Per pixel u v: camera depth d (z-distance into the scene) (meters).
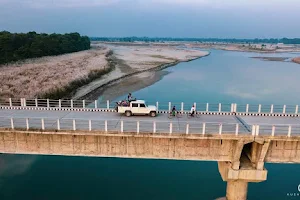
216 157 26.38
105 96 71.12
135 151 26.59
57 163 38.28
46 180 33.59
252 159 26.53
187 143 26.14
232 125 28.31
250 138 24.73
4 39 101.38
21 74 74.75
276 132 25.83
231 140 25.67
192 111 31.42
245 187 27.33
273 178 35.28
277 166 38.66
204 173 35.97
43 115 31.34
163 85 88.38
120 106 31.56
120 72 108.25
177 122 29.23
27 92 58.06
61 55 131.50
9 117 30.08
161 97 72.12
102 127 26.83
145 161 39.16
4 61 92.81
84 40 192.88
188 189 32.06
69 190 31.36
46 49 123.94
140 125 27.89
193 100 69.62
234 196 27.55
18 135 26.66
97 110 33.94
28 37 123.50
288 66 152.00
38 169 36.44
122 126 25.36
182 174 35.59
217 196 30.78
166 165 38.06
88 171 36.12
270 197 30.95
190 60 174.62
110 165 37.88
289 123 29.38
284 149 26.25
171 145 26.30
